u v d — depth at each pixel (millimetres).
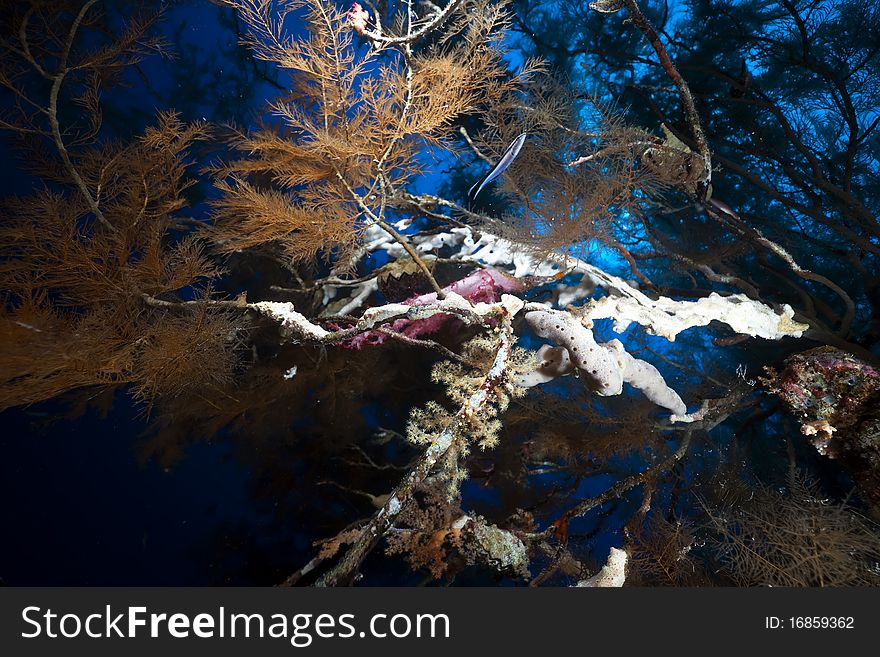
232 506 9305
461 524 2168
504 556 2090
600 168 2781
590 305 2439
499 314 2115
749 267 4609
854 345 2877
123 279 2174
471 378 1980
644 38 5102
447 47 2764
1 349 1761
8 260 1955
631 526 2744
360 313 3537
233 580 5715
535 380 2564
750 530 2535
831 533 2332
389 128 2260
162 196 2480
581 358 2363
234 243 2506
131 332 2174
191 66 5898
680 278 5078
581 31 5629
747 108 4496
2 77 2174
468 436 1907
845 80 4148
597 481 5477
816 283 4504
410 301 2750
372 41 2062
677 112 4527
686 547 2656
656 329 2504
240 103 6055
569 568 2498
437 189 5992
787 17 4465
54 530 9758
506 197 3443
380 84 2133
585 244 2705
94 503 10000
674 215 4641
